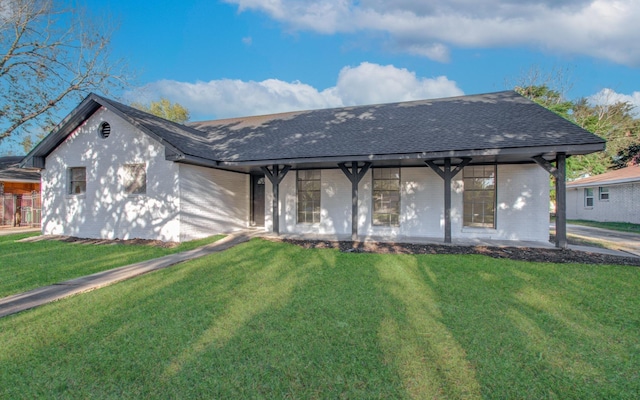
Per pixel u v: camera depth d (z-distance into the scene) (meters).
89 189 11.30
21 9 14.34
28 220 16.48
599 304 4.48
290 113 15.16
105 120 11.09
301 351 3.15
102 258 8.02
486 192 10.50
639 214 16.78
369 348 3.21
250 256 7.84
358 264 6.88
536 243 9.38
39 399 2.50
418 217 10.95
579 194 21.69
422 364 2.92
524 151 7.70
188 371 2.83
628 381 2.69
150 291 5.14
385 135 10.07
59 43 15.70
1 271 6.70
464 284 5.38
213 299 4.72
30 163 11.65
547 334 3.54
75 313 4.22
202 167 11.07
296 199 12.14
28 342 3.42
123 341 3.41
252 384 2.64
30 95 15.53
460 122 9.99
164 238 10.27
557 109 19.77
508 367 2.88
